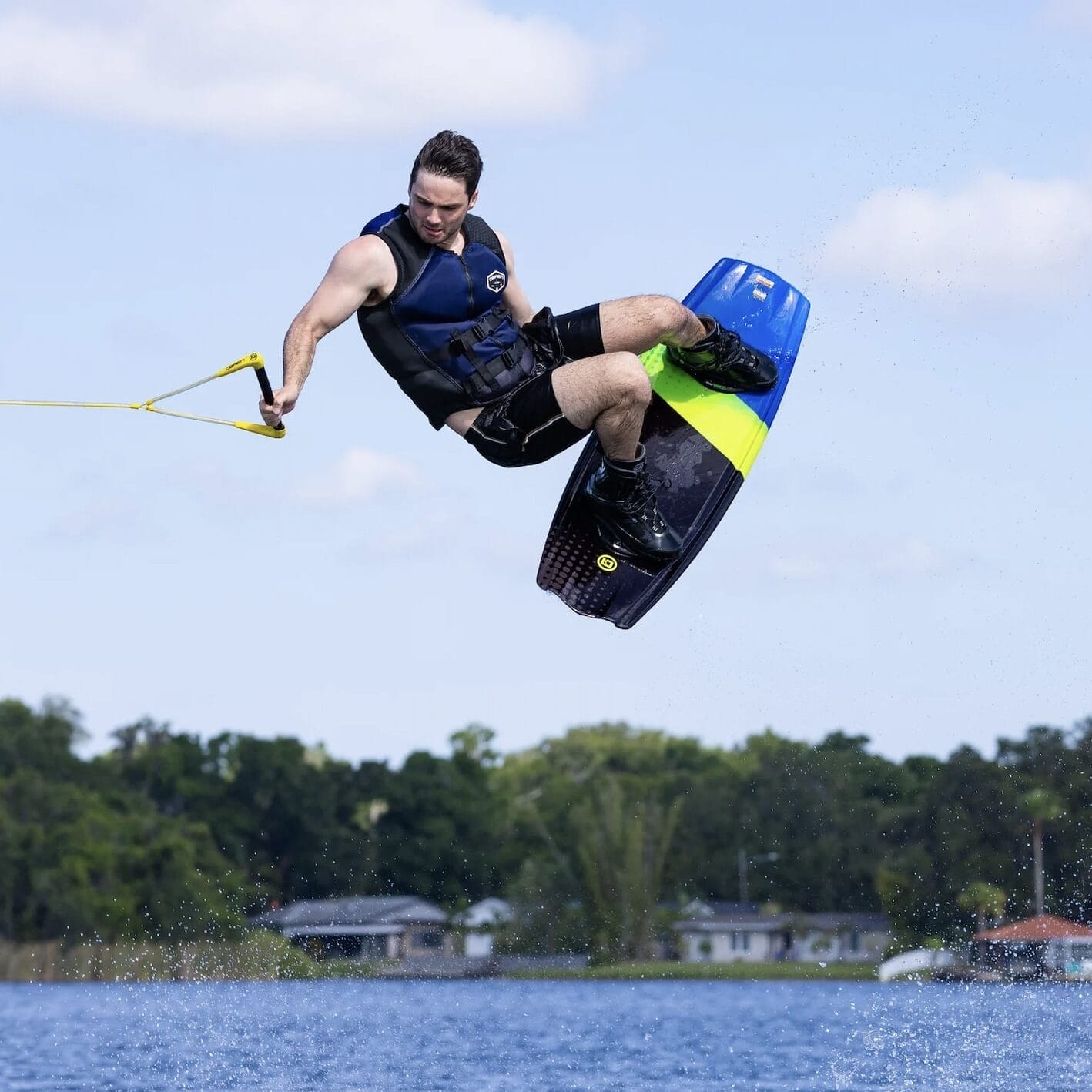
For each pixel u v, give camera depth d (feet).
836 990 596.29
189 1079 230.48
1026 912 650.43
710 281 101.19
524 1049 287.07
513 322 86.28
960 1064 238.27
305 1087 220.02
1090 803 648.79
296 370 78.95
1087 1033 281.95
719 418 97.30
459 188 80.89
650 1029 353.31
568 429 84.84
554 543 93.66
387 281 82.28
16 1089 218.38
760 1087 217.77
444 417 86.07
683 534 94.63
